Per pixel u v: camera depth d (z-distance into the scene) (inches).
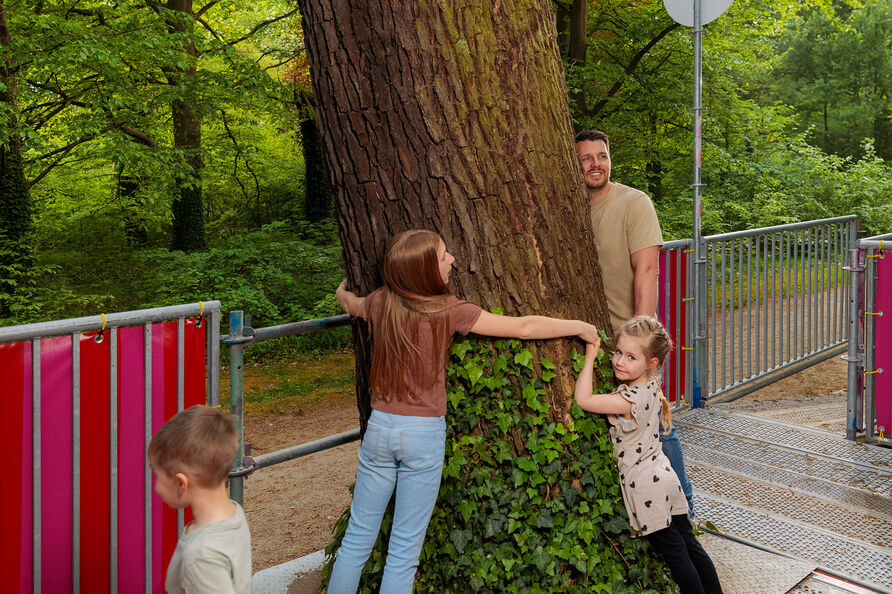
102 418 93.4
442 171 97.9
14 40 370.9
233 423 73.9
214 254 480.4
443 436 95.7
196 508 71.9
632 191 125.8
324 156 105.0
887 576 123.1
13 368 85.0
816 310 280.8
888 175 665.0
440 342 92.8
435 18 95.6
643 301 121.9
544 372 104.4
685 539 109.7
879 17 1122.0
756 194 606.5
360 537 95.9
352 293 105.8
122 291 538.6
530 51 101.3
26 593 87.6
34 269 451.8
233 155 612.1
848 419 194.4
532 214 102.3
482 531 103.5
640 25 601.0
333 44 98.4
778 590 117.5
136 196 471.5
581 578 105.4
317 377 370.3
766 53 709.3
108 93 432.8
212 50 480.4
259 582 126.9
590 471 106.7
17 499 86.0
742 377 245.0
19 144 487.2
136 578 98.3
